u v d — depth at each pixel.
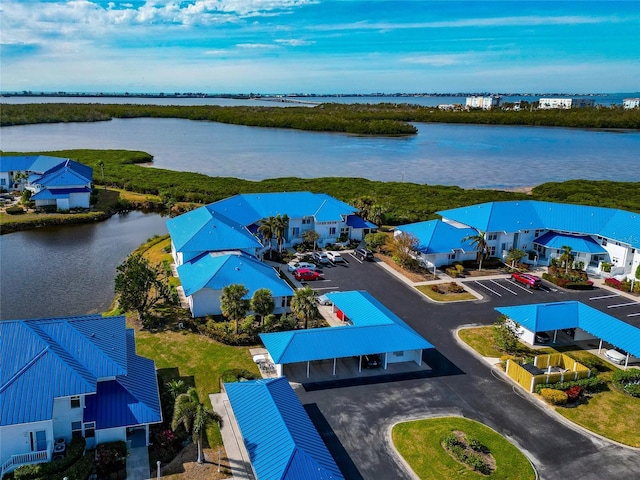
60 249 78.88
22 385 30.52
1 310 55.84
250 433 31.66
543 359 44.59
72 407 31.58
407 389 41.44
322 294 60.12
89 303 58.22
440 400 40.00
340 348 42.53
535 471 32.41
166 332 49.31
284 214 76.19
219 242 63.19
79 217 96.81
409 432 35.84
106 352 34.91
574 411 39.12
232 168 160.88
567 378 42.31
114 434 32.25
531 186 140.12
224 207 76.38
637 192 121.12
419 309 56.94
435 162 181.38
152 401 34.00
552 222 74.56
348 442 34.69
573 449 34.69
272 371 43.09
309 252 75.19
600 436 36.16
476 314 56.06
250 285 53.62
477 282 65.75
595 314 49.88
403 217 93.12
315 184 125.75
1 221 90.56
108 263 72.38
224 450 33.38
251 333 48.19
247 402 34.56
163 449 32.84
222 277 53.75
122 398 33.09
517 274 66.75
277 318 52.50
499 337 47.88
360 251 74.06
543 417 38.25
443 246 69.75
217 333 47.97
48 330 35.09
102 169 131.25
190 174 134.75
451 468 32.38
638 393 41.03
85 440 31.75
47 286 63.12
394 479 31.39
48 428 29.98
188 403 31.50
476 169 167.62
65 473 29.09
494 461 33.09
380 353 43.31
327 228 79.75
